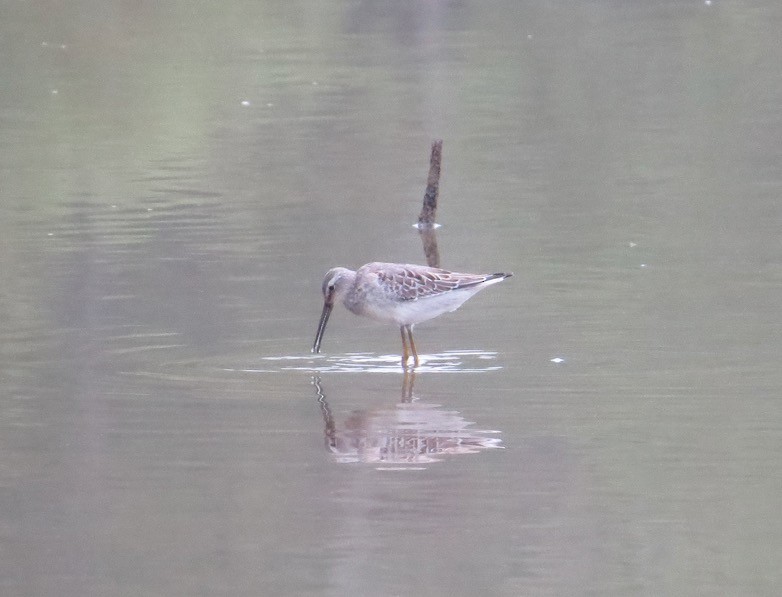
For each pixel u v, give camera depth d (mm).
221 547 10805
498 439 12734
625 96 31547
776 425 12836
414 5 42344
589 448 12453
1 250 20234
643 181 23766
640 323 16000
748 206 21656
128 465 12320
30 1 40156
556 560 10609
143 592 10180
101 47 37250
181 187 24531
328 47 38438
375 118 30016
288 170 25609
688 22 40031
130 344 15773
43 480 12039
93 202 23500
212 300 17453
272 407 13695
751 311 16297
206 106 31578
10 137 28766
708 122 28562
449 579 10242
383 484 11883
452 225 21266
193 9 41531
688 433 12711
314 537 10984
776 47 35969
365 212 22344
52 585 10273
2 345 15742
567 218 21391
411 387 14203
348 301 15336
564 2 44000
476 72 34531
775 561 10422
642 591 10062
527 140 27531
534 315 16531
